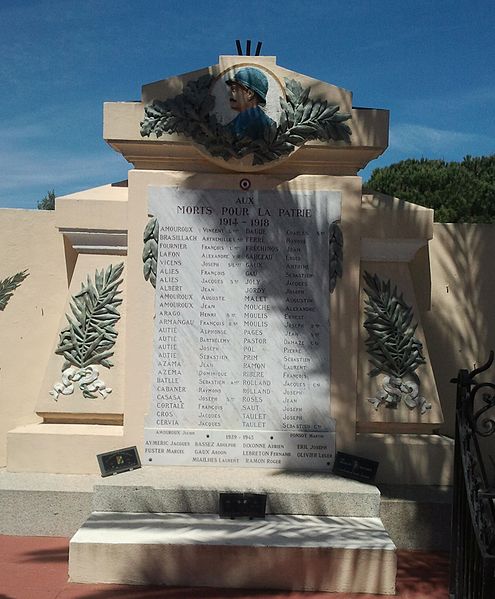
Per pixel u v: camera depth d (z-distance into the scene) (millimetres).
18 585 5219
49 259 7441
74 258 7406
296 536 5438
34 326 7418
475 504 4270
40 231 7445
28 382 7398
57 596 5027
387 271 6992
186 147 6781
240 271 6754
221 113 6676
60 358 6934
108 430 6789
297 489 5984
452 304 7488
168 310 6730
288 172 6906
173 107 6691
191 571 5262
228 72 6680
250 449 6625
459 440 4867
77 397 6859
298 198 6793
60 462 6676
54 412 6875
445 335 7477
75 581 5273
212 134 6625
